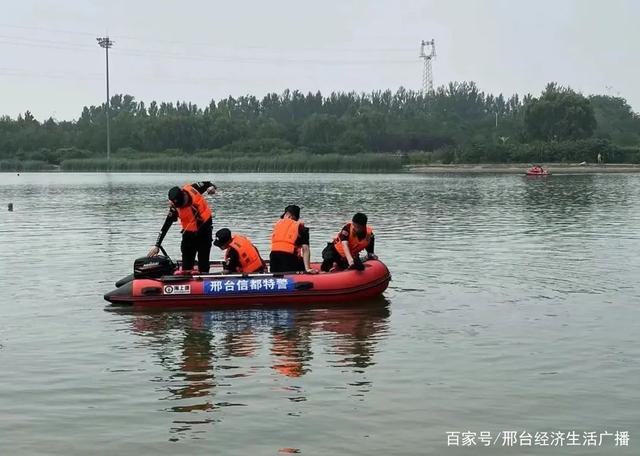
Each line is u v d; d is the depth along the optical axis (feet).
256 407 23.61
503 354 29.19
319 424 22.25
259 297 38.58
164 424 22.31
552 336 31.89
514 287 42.83
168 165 285.43
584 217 85.87
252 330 33.53
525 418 22.77
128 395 24.75
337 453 20.36
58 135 380.99
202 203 41.09
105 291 42.52
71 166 304.50
